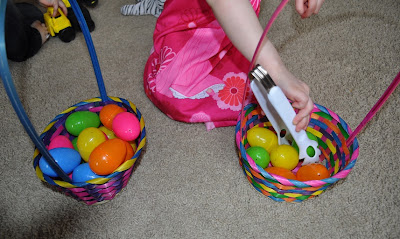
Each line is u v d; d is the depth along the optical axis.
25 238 0.80
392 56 1.17
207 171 0.91
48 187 0.89
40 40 1.19
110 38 1.26
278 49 1.19
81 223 0.82
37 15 1.23
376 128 0.98
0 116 1.04
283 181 0.70
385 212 0.82
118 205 0.85
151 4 1.31
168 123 1.01
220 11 0.72
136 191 0.87
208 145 0.96
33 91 1.09
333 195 0.86
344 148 0.80
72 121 0.86
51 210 0.84
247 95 1.00
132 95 1.08
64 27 1.20
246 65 1.07
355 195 0.85
